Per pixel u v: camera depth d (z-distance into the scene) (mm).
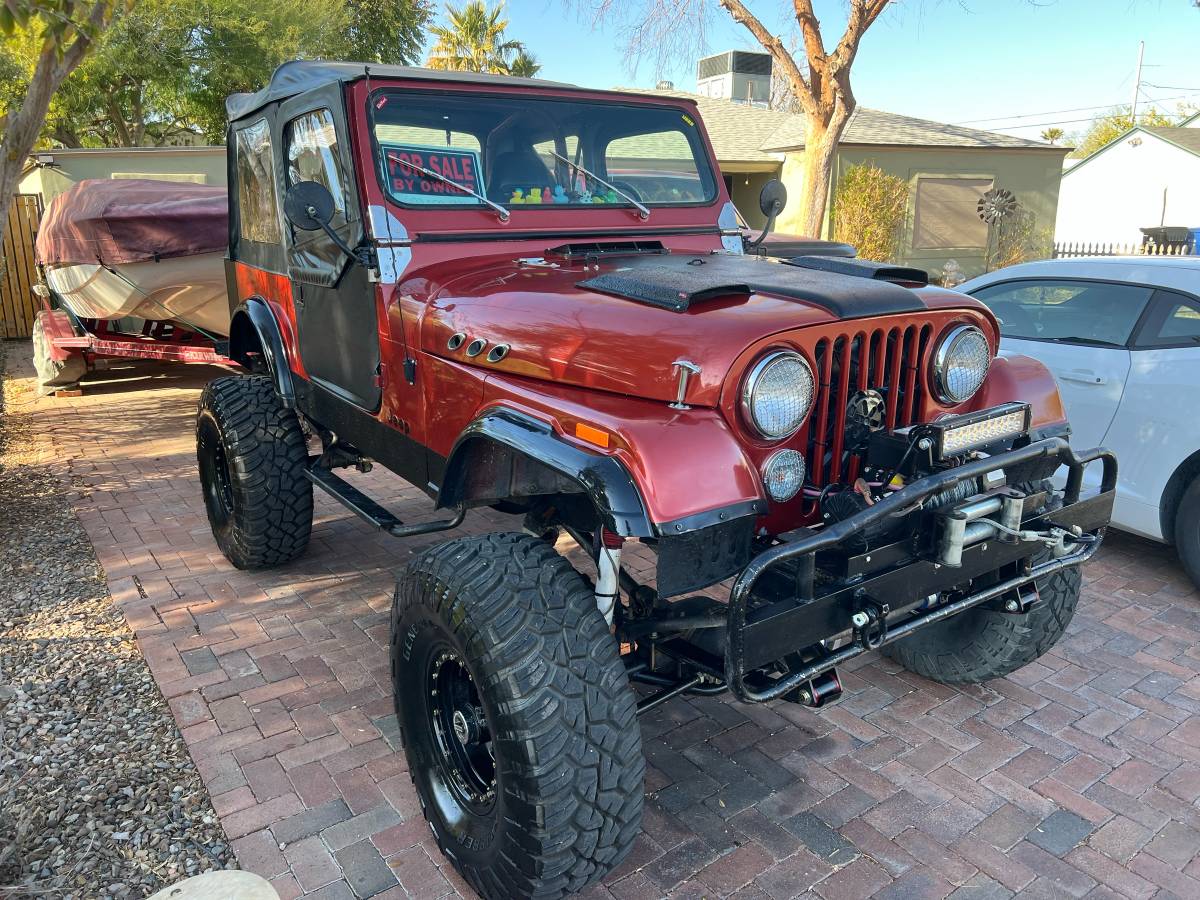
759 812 2824
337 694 3477
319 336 3760
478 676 2172
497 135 3385
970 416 2348
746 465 2203
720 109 22062
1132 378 4422
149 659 3729
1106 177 30234
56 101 18625
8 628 4016
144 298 8047
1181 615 4164
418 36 26422
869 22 12641
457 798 2523
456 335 2838
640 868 2580
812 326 2295
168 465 6613
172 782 2947
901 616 2674
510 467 2764
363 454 3684
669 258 3199
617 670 2193
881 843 2686
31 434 7496
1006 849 2662
